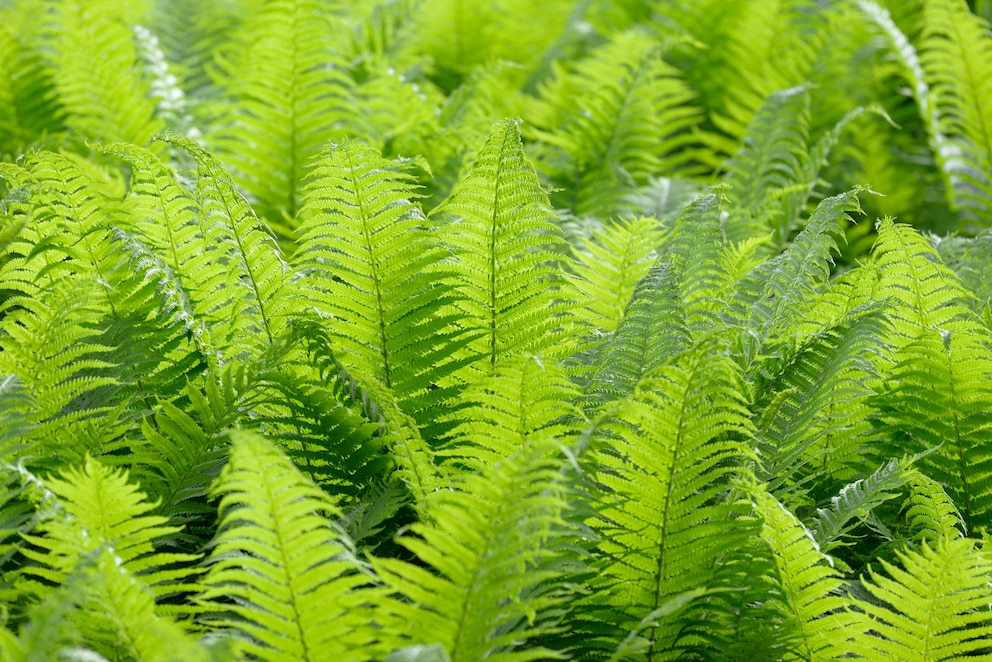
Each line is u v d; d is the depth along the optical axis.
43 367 4.56
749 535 4.36
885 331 4.68
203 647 4.02
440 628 4.16
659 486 4.36
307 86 5.82
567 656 4.35
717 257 4.91
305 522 4.15
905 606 4.37
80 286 4.58
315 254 4.70
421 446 4.44
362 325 4.66
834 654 4.42
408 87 6.02
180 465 4.52
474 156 5.68
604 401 4.56
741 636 4.40
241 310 4.72
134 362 4.64
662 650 4.40
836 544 4.49
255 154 5.79
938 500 4.57
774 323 4.79
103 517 4.27
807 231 4.90
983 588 4.42
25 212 4.87
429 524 4.44
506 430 4.48
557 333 4.73
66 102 5.99
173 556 4.27
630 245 5.02
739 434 4.63
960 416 4.73
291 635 4.19
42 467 4.47
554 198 6.08
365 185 4.63
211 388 4.52
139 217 4.94
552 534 4.17
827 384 4.65
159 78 6.16
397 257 4.65
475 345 4.73
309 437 4.57
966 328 4.86
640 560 4.39
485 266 4.71
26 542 4.47
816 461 4.80
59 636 4.01
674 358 4.34
